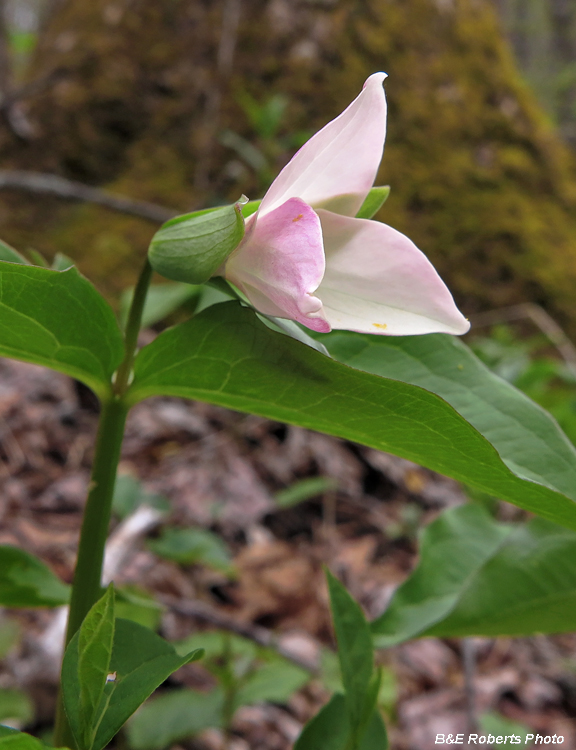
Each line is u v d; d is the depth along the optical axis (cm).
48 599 32
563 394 74
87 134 133
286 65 135
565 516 26
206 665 44
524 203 135
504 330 102
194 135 134
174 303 49
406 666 70
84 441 89
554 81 317
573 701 73
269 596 71
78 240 120
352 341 30
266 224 26
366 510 90
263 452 93
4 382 94
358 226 27
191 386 28
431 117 137
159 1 140
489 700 69
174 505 79
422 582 34
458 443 26
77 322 27
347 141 27
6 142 130
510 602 31
